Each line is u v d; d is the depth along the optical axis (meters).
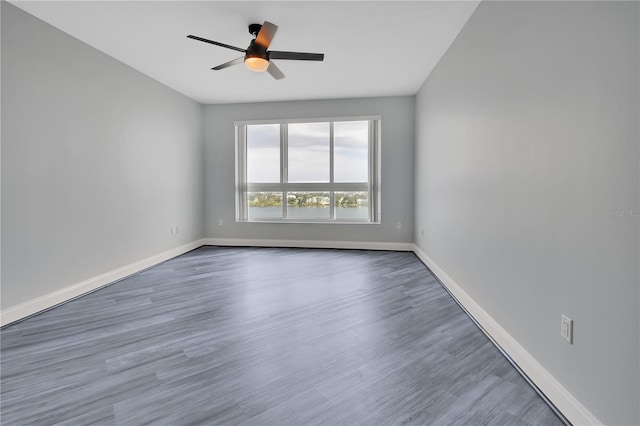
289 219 5.90
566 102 1.58
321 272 4.16
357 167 5.73
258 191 5.95
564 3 1.59
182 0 2.69
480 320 2.61
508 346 2.14
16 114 2.75
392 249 5.59
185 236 5.42
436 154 4.04
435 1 2.67
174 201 5.11
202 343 2.29
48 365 2.02
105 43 3.46
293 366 1.99
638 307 1.17
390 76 4.49
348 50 3.63
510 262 2.14
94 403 1.66
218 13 2.89
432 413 1.57
